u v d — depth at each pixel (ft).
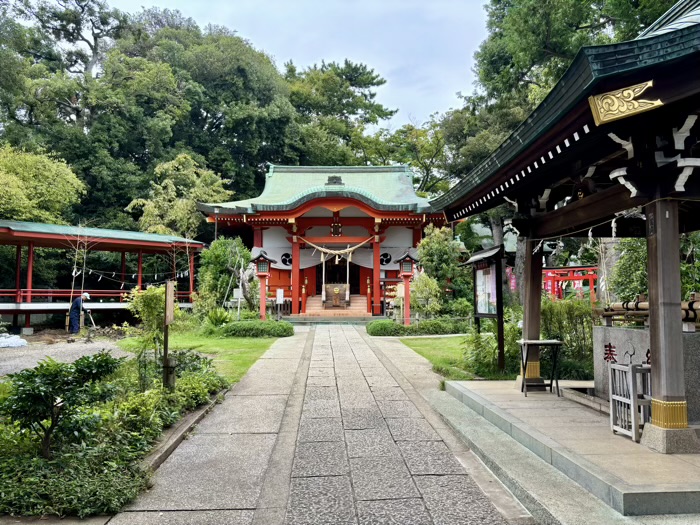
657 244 13.05
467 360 29.27
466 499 11.89
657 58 10.61
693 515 10.09
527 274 21.75
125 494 11.57
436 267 67.00
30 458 12.55
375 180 95.04
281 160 125.08
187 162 97.76
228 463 14.47
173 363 21.03
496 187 20.54
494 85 63.98
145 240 67.56
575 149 15.23
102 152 95.76
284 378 27.35
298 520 10.78
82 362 13.50
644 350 16.10
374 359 34.12
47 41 110.73
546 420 16.39
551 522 10.16
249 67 118.32
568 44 50.55
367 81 149.18
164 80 104.68
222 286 67.26
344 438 16.71
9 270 80.64
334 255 80.38
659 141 12.75
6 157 71.00
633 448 13.12
